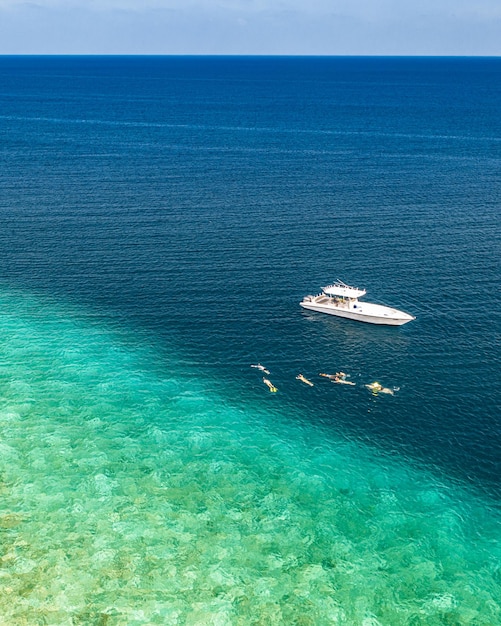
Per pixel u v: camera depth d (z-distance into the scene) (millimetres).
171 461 56781
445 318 84688
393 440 60625
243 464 56875
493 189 149000
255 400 66875
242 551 47219
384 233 117938
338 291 87062
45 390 66875
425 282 96062
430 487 54500
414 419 63625
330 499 52906
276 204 136125
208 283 95500
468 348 77000
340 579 45219
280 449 59125
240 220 124688
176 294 91688
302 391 68562
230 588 44094
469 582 45344
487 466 57062
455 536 49312
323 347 77688
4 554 45562
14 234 114125
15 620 40594
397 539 48906
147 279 96625
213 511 51031
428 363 73750
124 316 84812
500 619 42656
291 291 93188
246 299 90438
